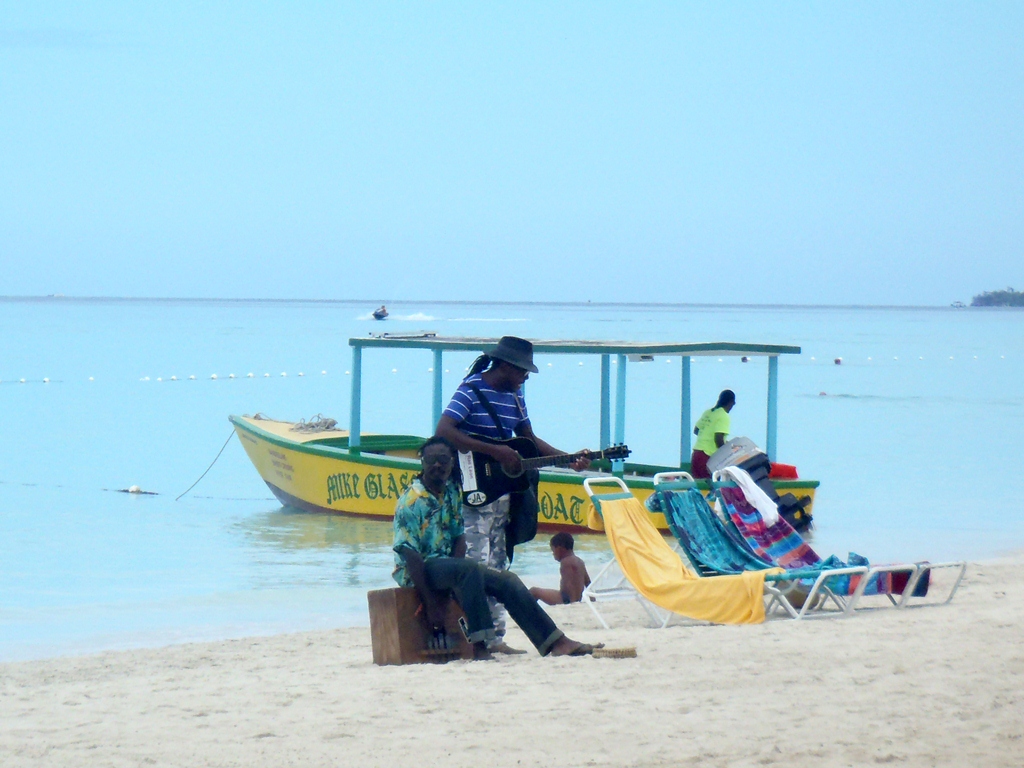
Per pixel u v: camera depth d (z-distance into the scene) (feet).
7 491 212.23
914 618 91.35
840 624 88.69
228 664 84.43
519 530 80.69
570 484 160.45
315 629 108.37
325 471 182.50
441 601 79.87
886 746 55.16
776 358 173.47
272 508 193.98
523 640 90.33
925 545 155.74
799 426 337.72
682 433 186.39
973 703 62.95
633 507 99.14
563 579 112.06
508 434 79.66
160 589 129.49
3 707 68.03
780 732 57.82
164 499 204.33
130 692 72.23
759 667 73.10
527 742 57.11
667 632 88.17
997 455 268.21
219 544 159.53
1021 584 114.83
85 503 199.00
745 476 105.70
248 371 568.82
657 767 52.85
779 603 93.35
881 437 307.78
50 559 148.25
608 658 76.89
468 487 78.43
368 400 412.36
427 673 73.92
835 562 98.48
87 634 107.14
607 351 163.32
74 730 61.72
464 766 53.72
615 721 60.54
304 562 146.20
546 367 633.61
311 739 58.70
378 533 168.45
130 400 409.49
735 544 100.42
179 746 57.98
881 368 653.30
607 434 179.32
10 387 463.42
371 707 65.00
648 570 94.73
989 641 80.33
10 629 109.60
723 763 53.21
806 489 160.25
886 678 69.15
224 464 253.03
